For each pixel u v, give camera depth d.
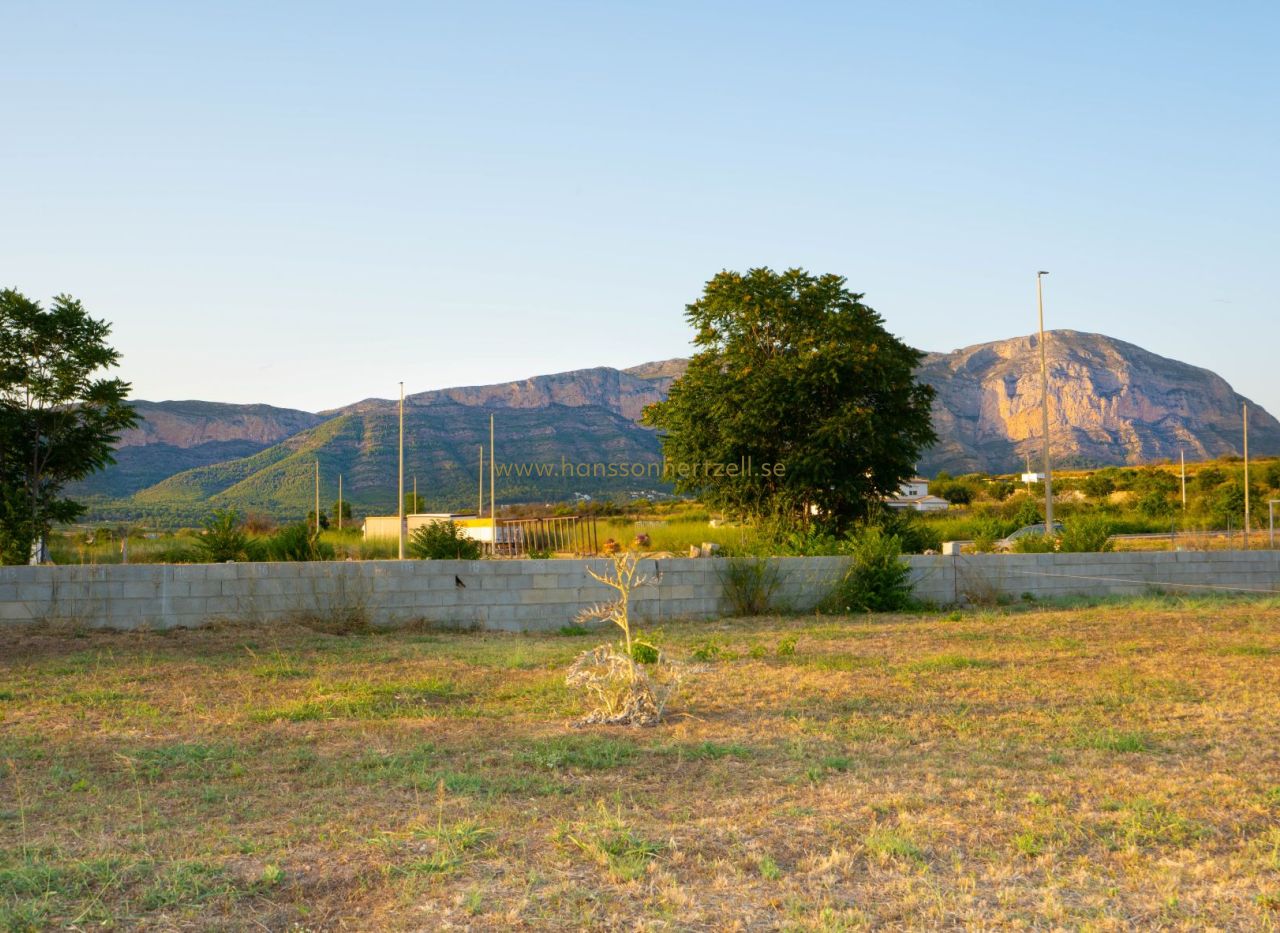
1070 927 4.54
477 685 11.13
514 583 17.62
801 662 12.62
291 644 14.52
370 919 4.66
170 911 4.75
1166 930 4.52
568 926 4.55
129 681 11.27
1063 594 22.19
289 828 5.95
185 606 15.84
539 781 7.03
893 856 5.41
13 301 23.16
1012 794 6.59
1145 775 7.04
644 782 7.02
